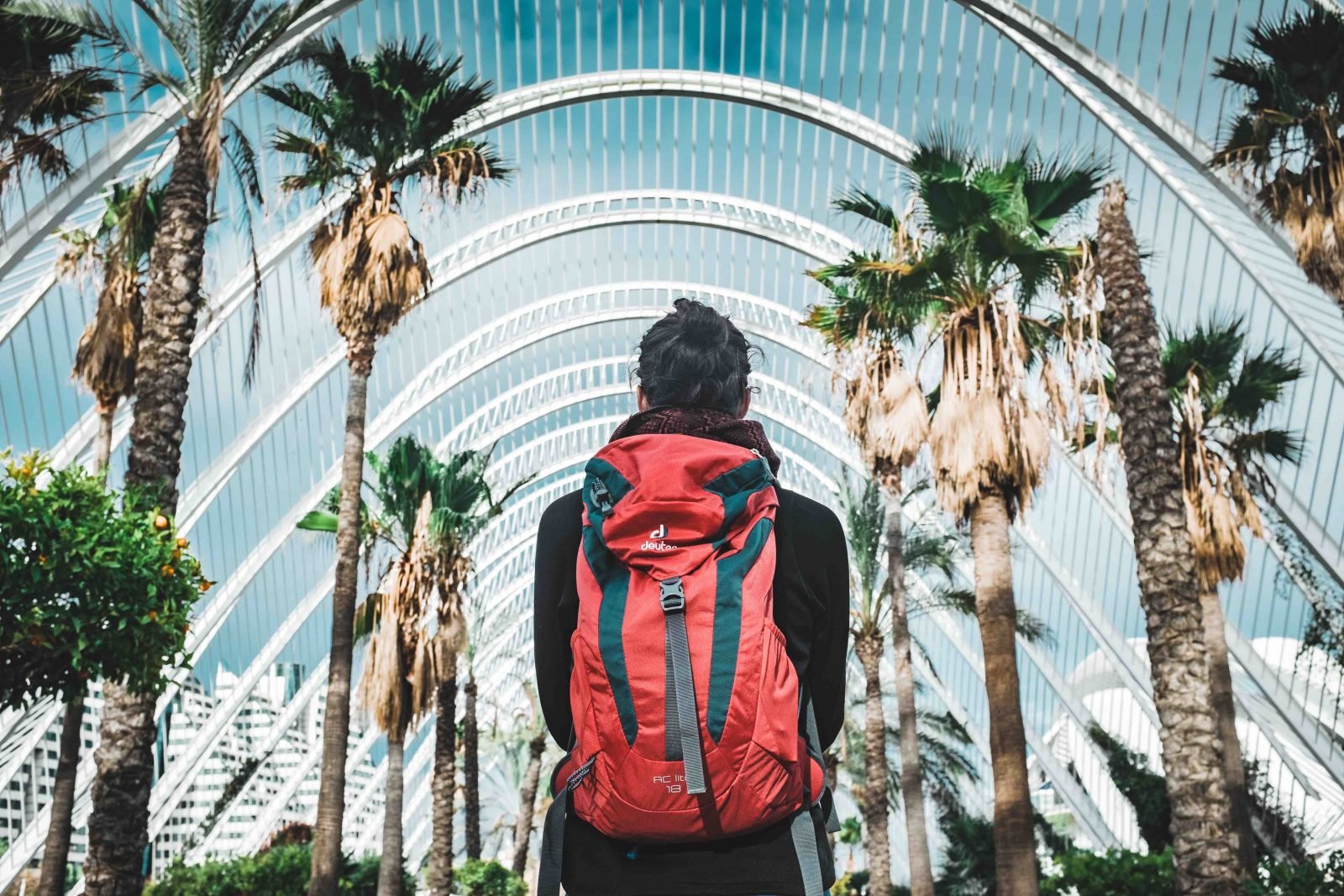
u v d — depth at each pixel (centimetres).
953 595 3056
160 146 2339
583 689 160
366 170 1820
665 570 161
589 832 166
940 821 3712
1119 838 3919
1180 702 1214
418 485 2403
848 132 3047
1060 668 4412
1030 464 1433
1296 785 3406
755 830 159
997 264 1520
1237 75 1494
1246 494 2014
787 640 171
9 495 676
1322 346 2489
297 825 4372
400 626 2256
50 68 1356
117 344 1858
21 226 1958
